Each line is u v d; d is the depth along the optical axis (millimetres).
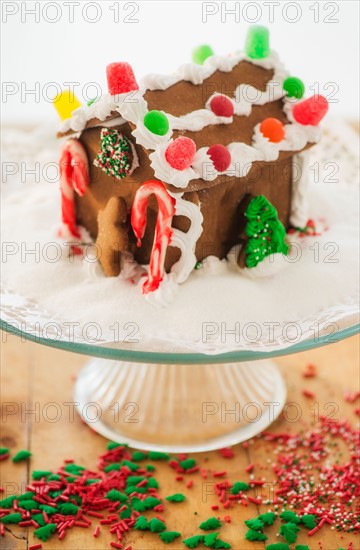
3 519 589
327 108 622
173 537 580
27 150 787
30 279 615
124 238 598
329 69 933
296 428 667
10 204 702
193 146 564
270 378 711
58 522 589
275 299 592
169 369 688
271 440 657
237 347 555
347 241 641
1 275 626
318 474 628
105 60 924
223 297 584
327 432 663
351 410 683
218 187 588
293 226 648
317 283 601
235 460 641
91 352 557
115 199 598
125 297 591
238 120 606
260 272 604
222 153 578
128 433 664
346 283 605
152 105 582
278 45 929
